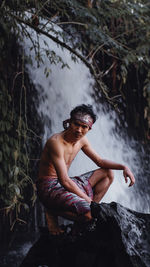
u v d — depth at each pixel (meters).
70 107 8.09
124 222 2.75
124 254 2.63
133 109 9.23
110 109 8.87
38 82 7.67
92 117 3.19
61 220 6.59
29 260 3.23
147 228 2.82
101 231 2.86
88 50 8.30
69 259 3.06
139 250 2.67
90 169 7.44
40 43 7.64
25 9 5.69
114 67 8.95
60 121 7.89
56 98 7.92
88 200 3.05
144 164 8.91
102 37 6.57
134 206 7.87
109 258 2.78
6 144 5.72
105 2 7.23
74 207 2.98
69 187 3.05
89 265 2.88
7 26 5.68
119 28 7.91
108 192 7.37
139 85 9.20
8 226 6.55
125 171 3.28
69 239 3.05
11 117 5.99
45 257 3.22
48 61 7.80
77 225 3.03
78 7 6.64
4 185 5.70
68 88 8.12
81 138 3.28
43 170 3.25
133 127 9.21
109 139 8.58
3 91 5.89
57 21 7.85
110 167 3.36
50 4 6.94
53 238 3.16
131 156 8.76
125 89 9.20
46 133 7.63
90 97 8.48
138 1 7.61
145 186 8.56
